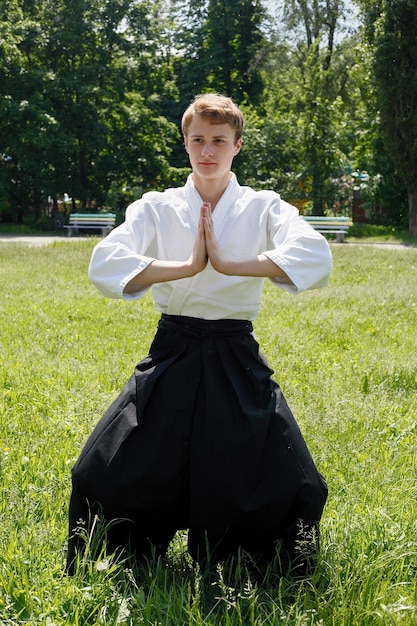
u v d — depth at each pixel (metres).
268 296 11.66
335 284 13.62
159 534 3.16
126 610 2.83
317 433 4.89
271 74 47.34
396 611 2.83
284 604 2.95
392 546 3.29
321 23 45.75
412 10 29.09
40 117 31.94
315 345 8.06
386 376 6.75
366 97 34.34
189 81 42.53
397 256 19.56
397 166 31.12
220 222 3.18
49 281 13.25
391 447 4.72
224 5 42.41
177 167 40.06
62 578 3.00
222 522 2.96
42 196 35.03
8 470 4.22
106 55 36.12
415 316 10.10
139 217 3.21
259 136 37.69
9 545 3.24
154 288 3.25
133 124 35.94
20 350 7.57
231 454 2.92
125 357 7.24
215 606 2.93
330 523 3.49
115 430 3.00
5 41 32.47
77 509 3.04
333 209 39.62
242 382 3.04
